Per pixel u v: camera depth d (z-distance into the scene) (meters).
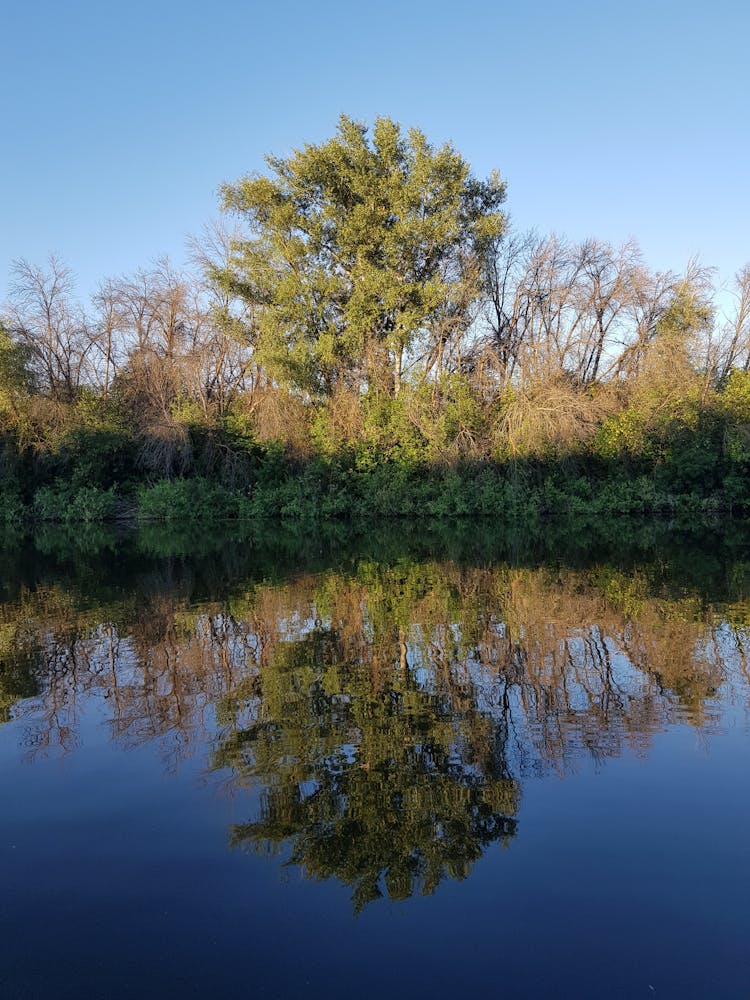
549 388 32.62
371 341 35.09
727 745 6.28
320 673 8.73
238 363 40.41
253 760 6.21
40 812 5.40
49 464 36.97
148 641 10.59
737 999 3.46
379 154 36.88
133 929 4.10
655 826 4.98
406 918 4.11
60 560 21.28
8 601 14.18
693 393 33.81
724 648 9.40
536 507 32.88
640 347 38.09
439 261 37.22
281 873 4.57
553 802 5.34
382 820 5.16
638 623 10.94
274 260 37.47
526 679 8.30
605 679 8.23
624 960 3.74
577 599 13.00
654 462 34.41
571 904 4.19
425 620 11.53
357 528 31.33
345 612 12.33
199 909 4.25
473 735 6.64
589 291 39.16
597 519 32.47
